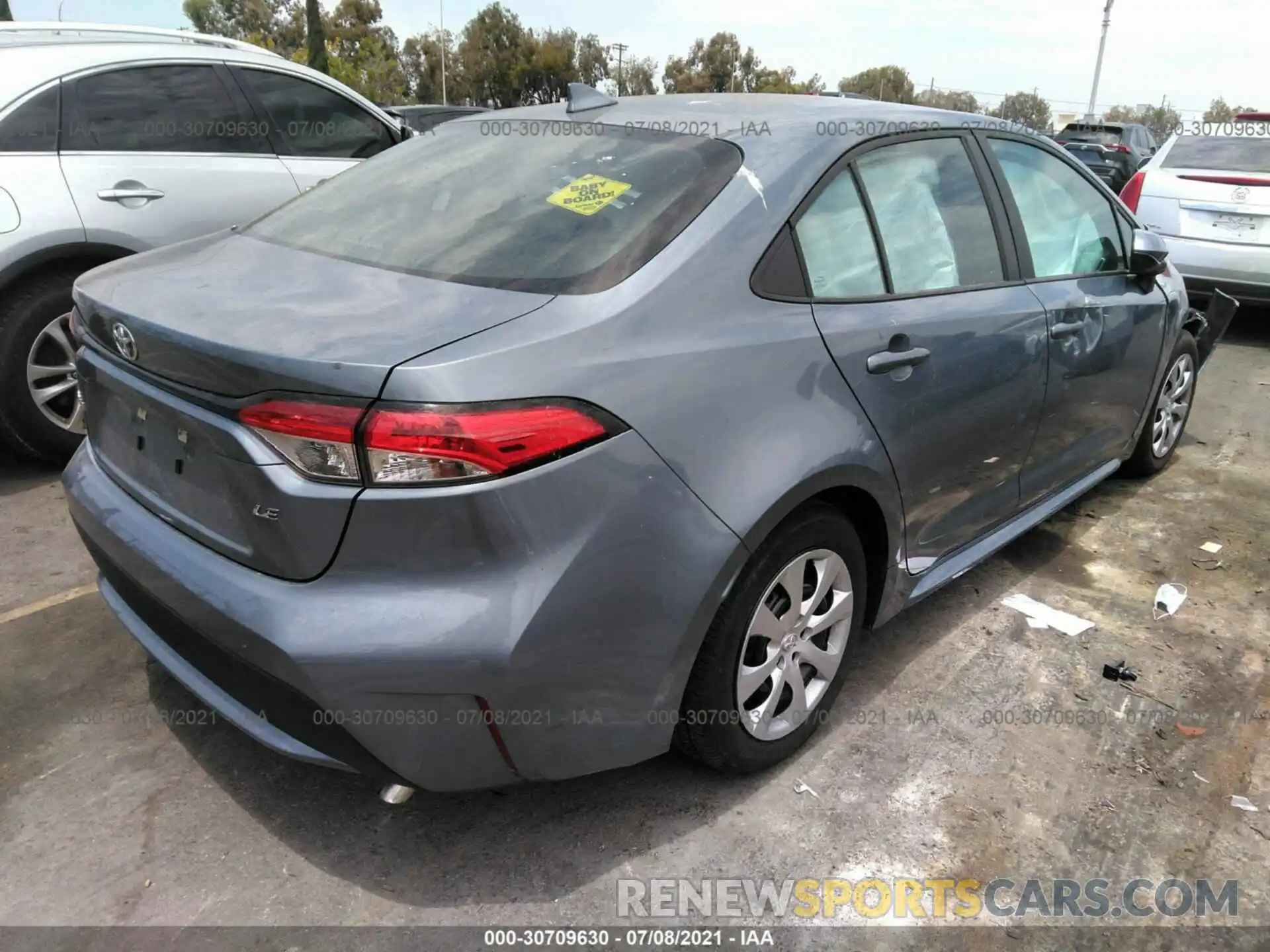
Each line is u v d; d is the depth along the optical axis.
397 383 1.64
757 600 2.14
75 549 3.52
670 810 2.31
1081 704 2.78
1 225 3.79
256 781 2.37
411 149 2.92
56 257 3.95
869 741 2.59
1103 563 3.67
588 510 1.79
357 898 2.04
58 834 2.19
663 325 1.97
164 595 1.97
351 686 1.72
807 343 2.20
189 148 4.46
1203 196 6.90
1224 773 2.51
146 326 1.91
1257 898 2.12
